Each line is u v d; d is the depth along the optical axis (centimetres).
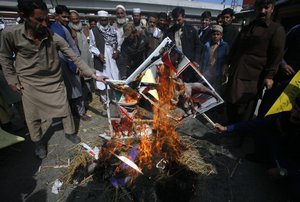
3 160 276
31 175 246
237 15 893
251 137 318
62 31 318
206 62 371
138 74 218
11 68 234
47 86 256
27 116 257
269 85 247
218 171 244
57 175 244
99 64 435
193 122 365
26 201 209
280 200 207
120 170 226
